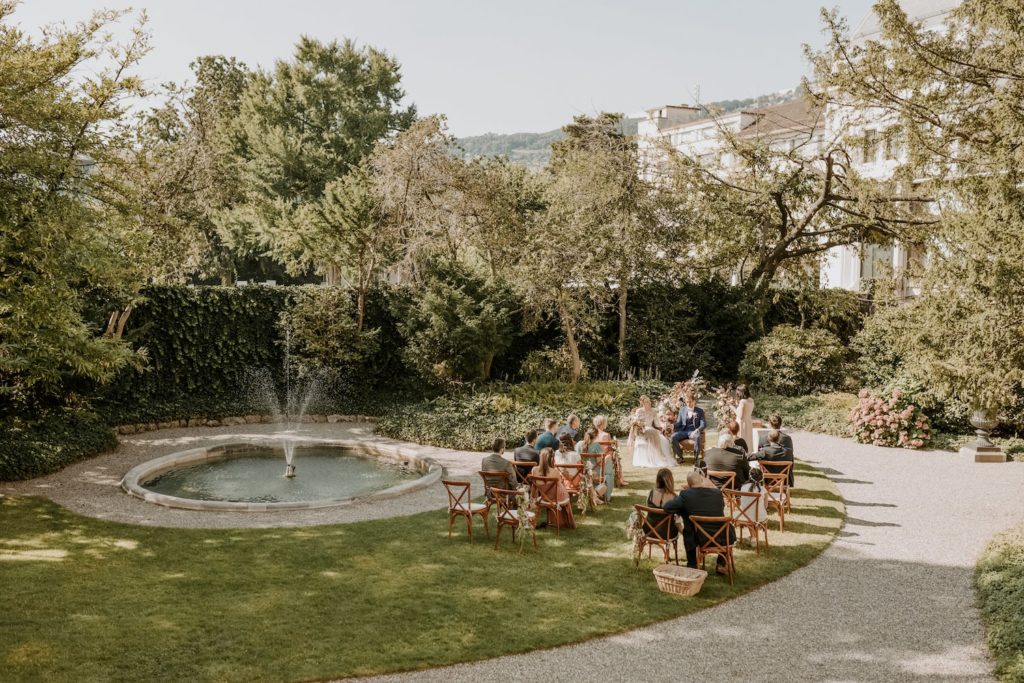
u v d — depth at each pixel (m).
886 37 13.84
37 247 10.24
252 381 21.84
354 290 22.59
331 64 43.78
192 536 10.48
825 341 21.69
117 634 7.18
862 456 15.80
